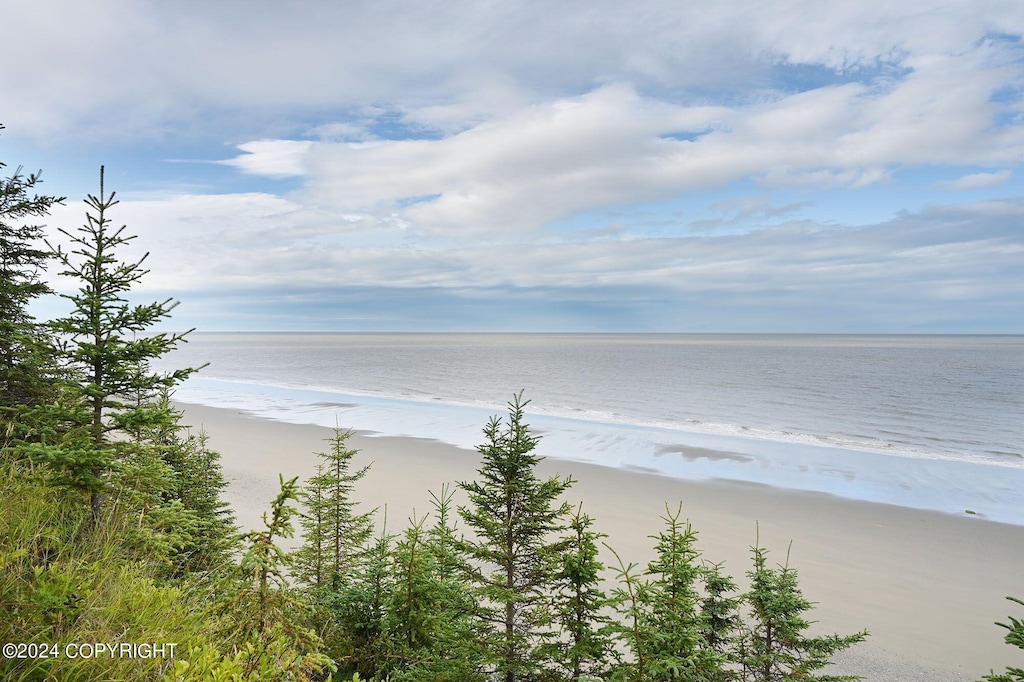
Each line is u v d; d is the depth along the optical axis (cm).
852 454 3303
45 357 560
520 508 755
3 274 1171
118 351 561
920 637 1334
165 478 634
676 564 681
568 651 654
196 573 610
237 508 2080
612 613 1160
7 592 367
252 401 5550
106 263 559
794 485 2627
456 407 5147
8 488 531
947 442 3697
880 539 1973
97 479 536
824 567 1736
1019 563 1783
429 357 14400
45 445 524
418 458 3034
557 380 7850
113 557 515
